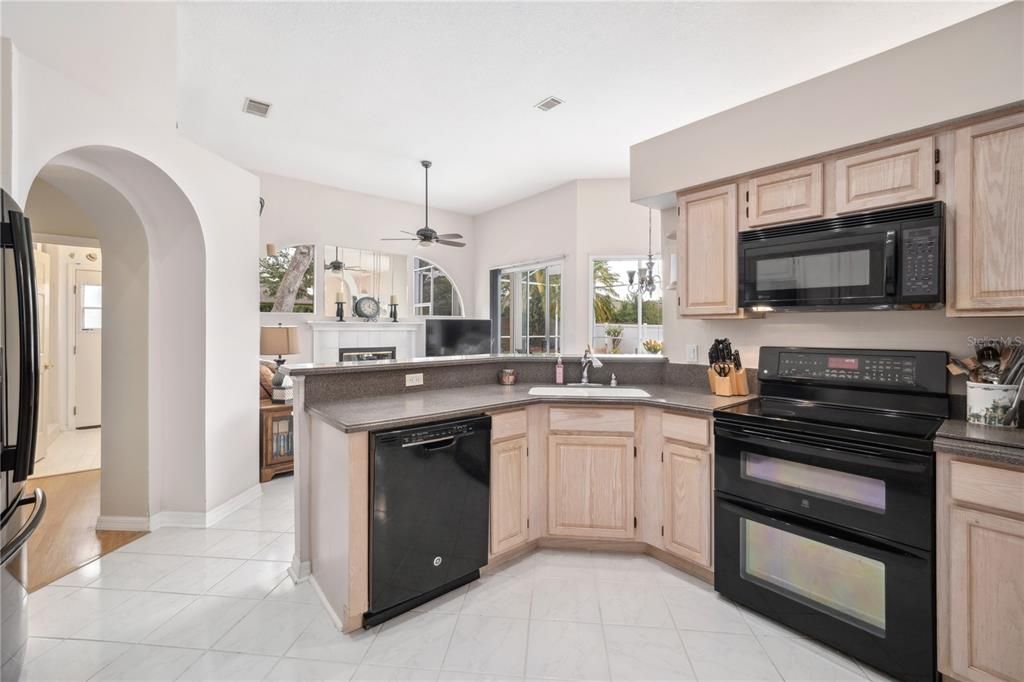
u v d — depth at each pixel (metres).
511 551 2.48
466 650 1.78
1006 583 1.41
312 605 2.07
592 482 2.51
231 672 1.66
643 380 3.09
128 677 1.63
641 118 3.93
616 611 2.04
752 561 2.03
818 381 2.28
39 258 4.32
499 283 7.11
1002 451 1.41
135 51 2.42
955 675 1.51
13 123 1.76
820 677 1.66
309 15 2.62
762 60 3.07
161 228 2.83
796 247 2.16
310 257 5.77
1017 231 1.64
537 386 3.01
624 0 2.50
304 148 4.63
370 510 1.87
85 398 5.59
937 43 1.78
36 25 2.02
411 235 6.56
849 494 1.75
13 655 1.40
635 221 5.53
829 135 2.06
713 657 1.75
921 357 1.99
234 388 3.16
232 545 2.65
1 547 1.33
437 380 2.86
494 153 4.75
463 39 2.84
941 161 1.82
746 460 2.04
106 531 2.81
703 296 2.55
